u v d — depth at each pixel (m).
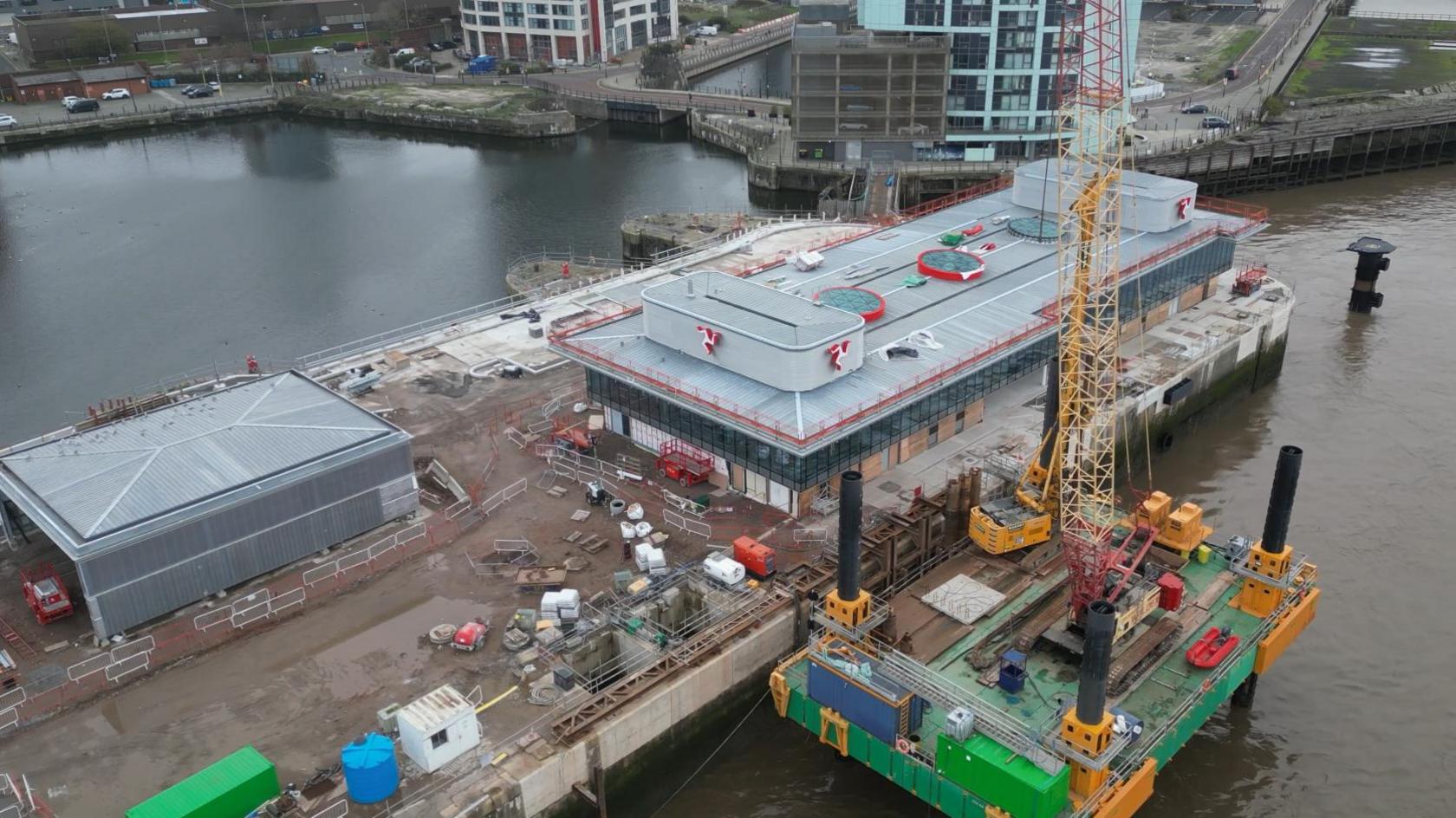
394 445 89.75
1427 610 90.81
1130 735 67.31
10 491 83.44
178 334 154.00
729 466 95.75
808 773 77.31
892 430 97.19
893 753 70.06
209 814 61.84
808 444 84.81
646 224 179.00
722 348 94.88
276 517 84.56
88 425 102.94
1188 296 130.88
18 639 78.50
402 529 91.00
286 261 181.12
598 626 78.38
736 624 78.94
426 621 80.31
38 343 151.88
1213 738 79.25
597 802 69.81
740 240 155.75
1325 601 92.25
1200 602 82.06
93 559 75.44
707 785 76.75
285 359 145.62
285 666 75.94
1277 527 77.69
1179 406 116.06
